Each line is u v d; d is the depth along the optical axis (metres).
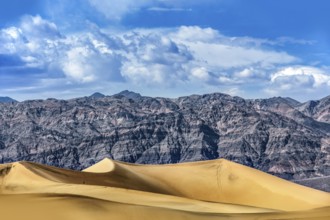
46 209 52.19
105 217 52.88
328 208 81.81
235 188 141.38
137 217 55.69
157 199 89.06
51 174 136.62
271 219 63.62
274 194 134.00
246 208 86.31
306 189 135.50
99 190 101.38
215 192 142.12
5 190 125.94
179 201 87.69
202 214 63.56
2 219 47.66
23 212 50.41
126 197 91.38
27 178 131.00
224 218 62.44
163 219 57.41
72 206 54.25
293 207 126.69
